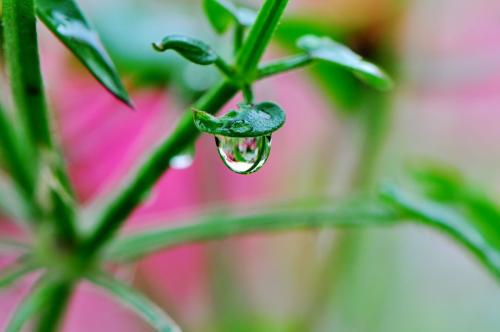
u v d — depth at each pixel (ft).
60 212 0.47
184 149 0.44
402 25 0.66
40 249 0.48
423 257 0.97
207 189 0.73
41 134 0.44
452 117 0.86
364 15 0.65
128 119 0.70
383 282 0.80
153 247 0.49
